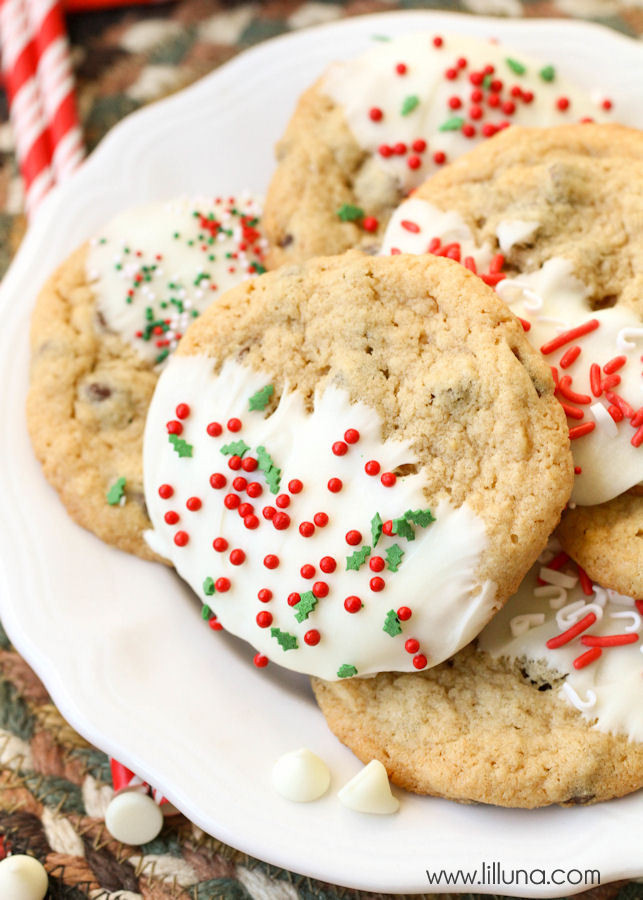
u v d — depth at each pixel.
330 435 0.29
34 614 0.30
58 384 0.32
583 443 0.29
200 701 0.30
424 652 0.28
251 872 0.30
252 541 0.29
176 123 0.36
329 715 0.29
